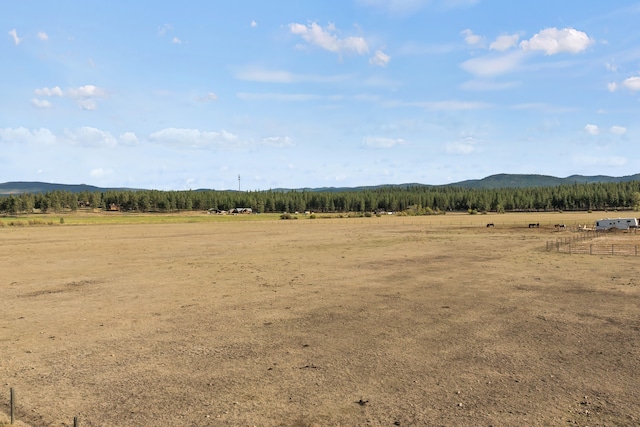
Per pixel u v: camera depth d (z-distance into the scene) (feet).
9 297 94.22
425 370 51.16
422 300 87.92
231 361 54.49
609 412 40.70
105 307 84.28
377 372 50.57
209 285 106.73
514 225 374.84
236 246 208.74
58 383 47.96
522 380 48.16
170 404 42.75
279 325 70.44
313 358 55.31
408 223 431.43
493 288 99.81
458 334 64.85
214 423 38.93
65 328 69.82
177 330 68.18
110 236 272.72
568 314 75.82
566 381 47.75
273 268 134.82
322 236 270.67
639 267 129.80
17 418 39.96
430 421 39.17
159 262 150.92
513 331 66.18
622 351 56.85
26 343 62.18
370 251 182.19
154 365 53.31
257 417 39.99
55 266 141.59
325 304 84.99
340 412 40.96
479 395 44.45
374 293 95.30
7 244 218.18
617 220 301.43
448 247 196.54
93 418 39.96
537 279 110.93
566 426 38.19
